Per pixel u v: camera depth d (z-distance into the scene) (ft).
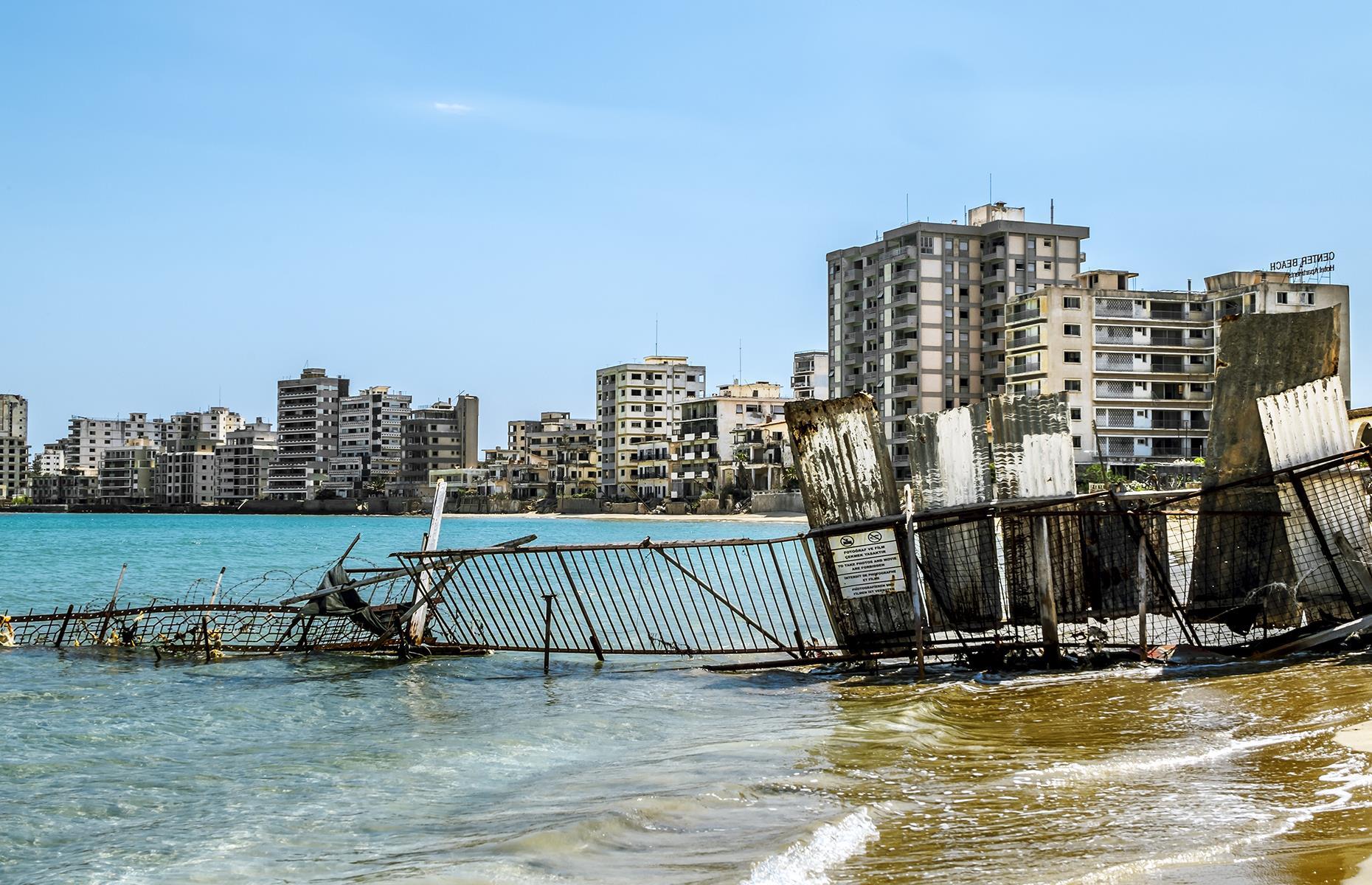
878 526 66.03
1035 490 64.18
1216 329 382.01
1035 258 425.28
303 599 78.95
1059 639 71.87
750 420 579.89
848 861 30.99
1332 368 62.28
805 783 40.78
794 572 188.55
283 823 39.04
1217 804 35.53
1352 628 60.34
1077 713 53.16
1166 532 71.10
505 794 42.42
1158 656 66.64
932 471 66.18
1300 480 62.13
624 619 113.50
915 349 423.23
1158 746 45.42
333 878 32.14
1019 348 394.73
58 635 87.30
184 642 84.12
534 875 31.14
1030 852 31.22
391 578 78.74
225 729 57.47
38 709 62.90
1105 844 31.65
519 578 166.81
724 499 541.34
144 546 322.75
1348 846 29.58
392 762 48.88
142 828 38.88
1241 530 63.98
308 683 71.15
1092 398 377.09
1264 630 63.77
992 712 54.49
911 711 53.93
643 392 644.27
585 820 36.06
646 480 615.98
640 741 52.47
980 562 65.57
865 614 67.15
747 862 31.55
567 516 615.57
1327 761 40.29
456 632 82.84
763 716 57.36
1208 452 64.95
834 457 67.26
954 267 427.33
